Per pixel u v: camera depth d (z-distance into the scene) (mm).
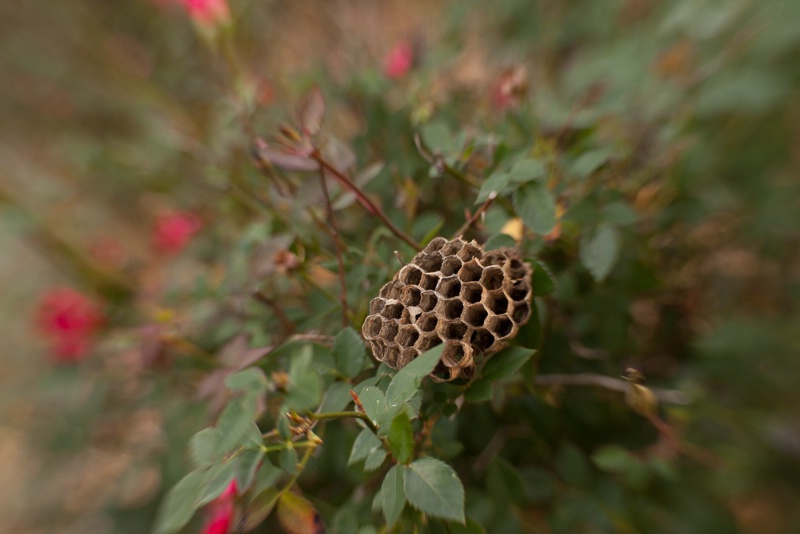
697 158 328
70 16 589
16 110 620
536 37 424
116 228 544
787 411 351
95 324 357
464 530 177
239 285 242
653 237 294
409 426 149
